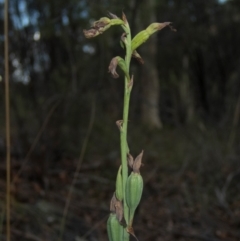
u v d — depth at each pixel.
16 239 4.14
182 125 11.45
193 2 10.63
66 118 7.45
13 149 7.19
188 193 6.12
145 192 6.36
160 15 10.36
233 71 13.84
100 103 8.41
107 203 6.02
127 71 1.08
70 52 6.62
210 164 7.17
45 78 7.00
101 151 8.58
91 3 6.56
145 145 9.82
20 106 6.93
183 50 13.09
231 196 6.25
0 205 4.55
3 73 6.21
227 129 8.72
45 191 5.66
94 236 4.67
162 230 5.01
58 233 4.45
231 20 13.14
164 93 14.12
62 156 7.69
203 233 5.06
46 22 6.30
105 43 6.86
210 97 14.46
